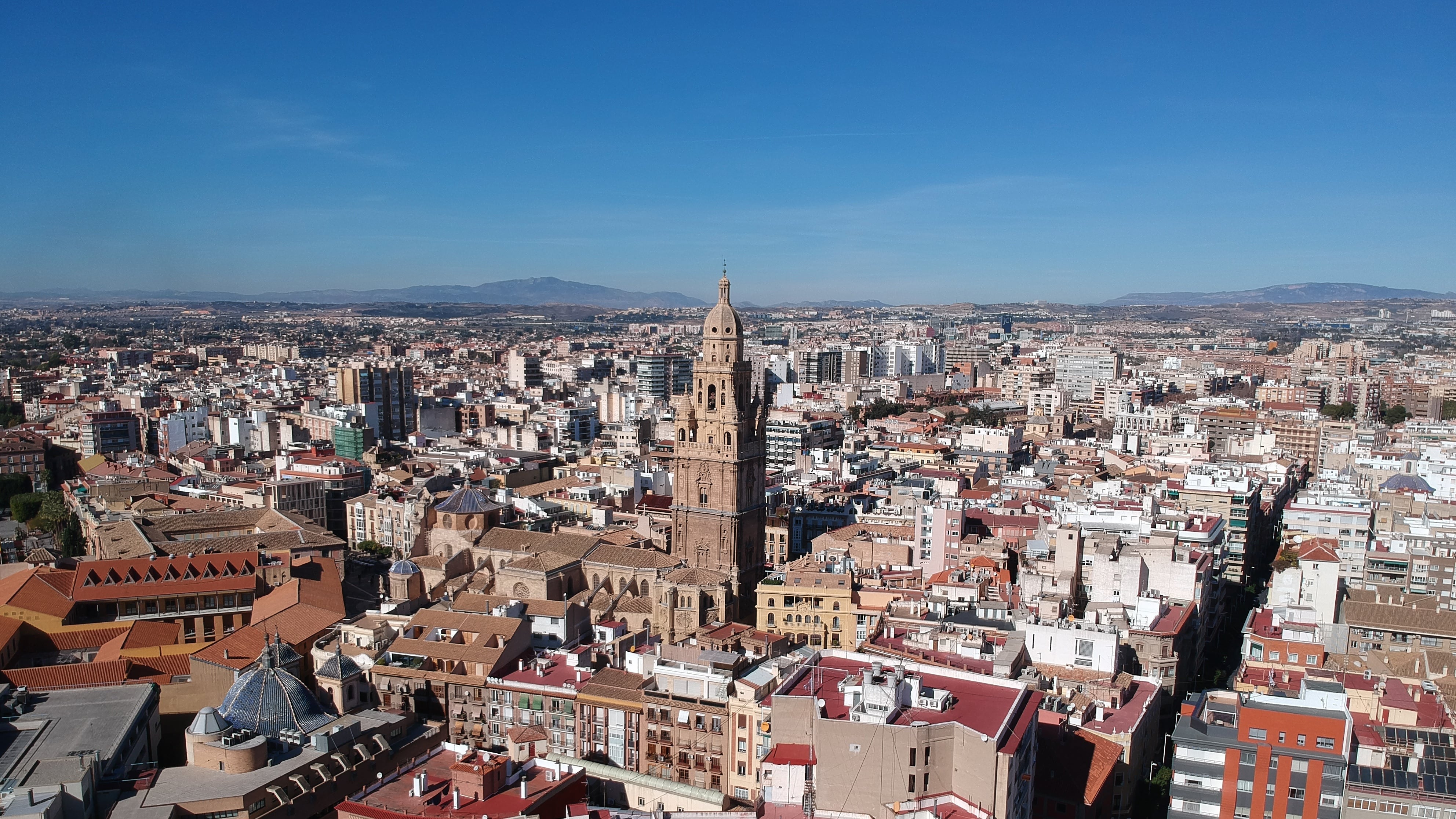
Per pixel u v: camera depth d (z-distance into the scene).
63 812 130.38
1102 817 154.00
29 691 168.12
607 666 179.88
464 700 177.12
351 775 152.38
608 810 129.25
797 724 125.75
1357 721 158.25
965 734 116.50
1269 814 144.25
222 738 146.75
